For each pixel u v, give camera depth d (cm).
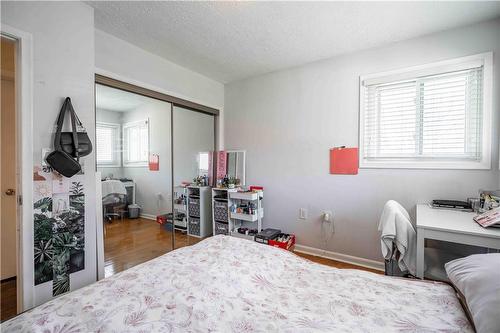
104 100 255
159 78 270
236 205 329
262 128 329
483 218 157
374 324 81
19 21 146
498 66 197
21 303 148
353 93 261
